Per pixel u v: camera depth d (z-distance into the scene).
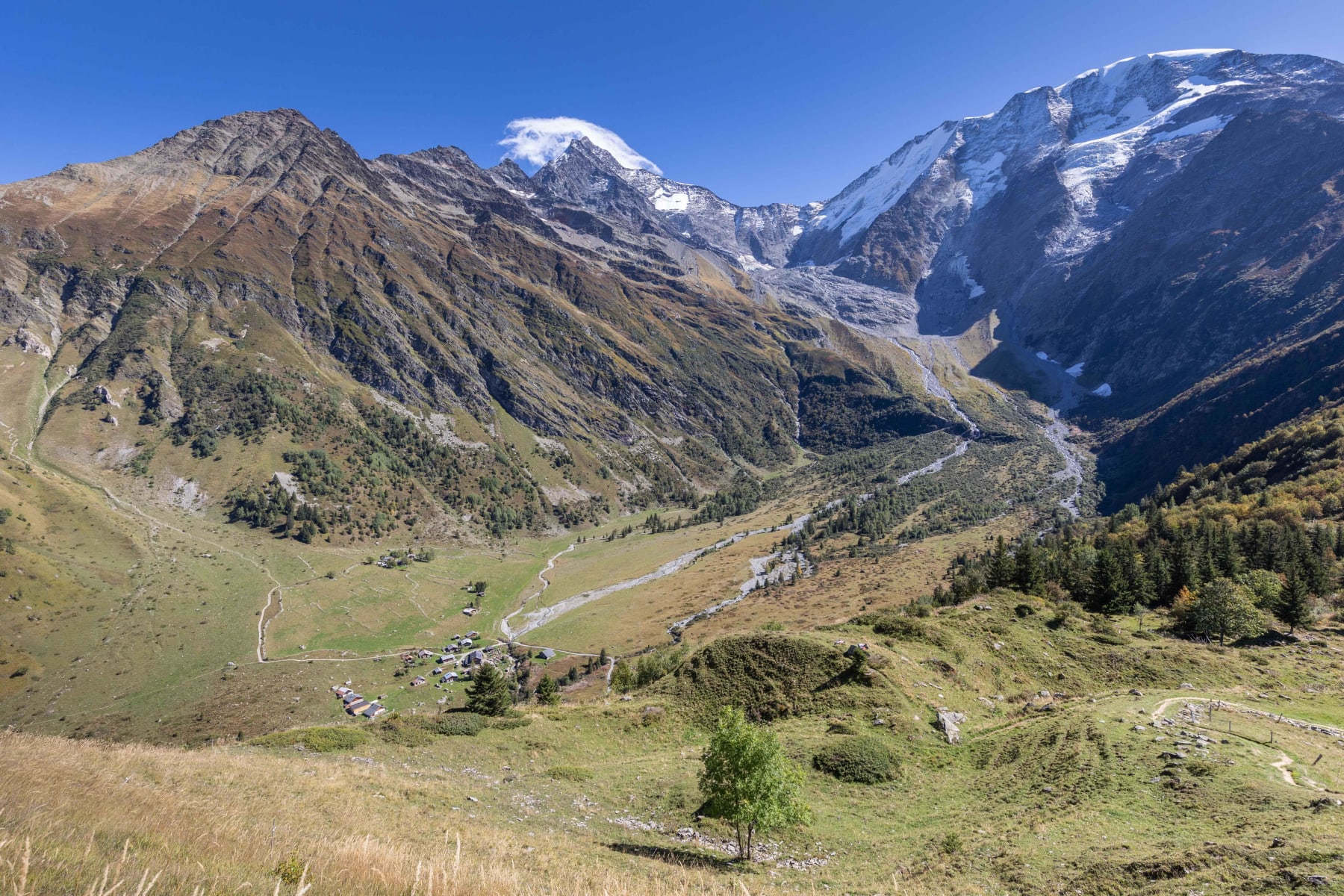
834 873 31.67
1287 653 63.81
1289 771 33.81
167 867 9.46
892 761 44.91
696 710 57.06
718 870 30.70
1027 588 86.44
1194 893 21.59
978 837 32.78
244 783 28.16
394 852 13.62
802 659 59.16
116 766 24.77
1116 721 43.72
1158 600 90.88
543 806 38.50
